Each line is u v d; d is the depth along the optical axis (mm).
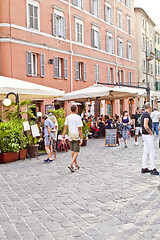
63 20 25641
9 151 12203
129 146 16703
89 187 7848
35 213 6012
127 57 40094
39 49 22609
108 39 34312
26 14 21281
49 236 4871
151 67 54406
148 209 5996
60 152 14875
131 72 41156
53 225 5336
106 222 5387
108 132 17031
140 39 47281
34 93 13250
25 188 7988
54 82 24469
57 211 6078
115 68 36125
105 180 8570
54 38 24469
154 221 5355
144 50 49281
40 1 22703
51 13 24125
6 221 5609
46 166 11086
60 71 25844
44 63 23094
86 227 5191
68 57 26469
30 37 21688
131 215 5695
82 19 28656
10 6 19938
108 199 6750
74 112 10141
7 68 19844
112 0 35250
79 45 28203
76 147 10055
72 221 5496
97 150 15320
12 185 8344
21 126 12570
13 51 20156
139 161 11586
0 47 19875
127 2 39938
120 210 5996
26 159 12852
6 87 12227
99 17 32031
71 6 26922
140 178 8703
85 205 6395
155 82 57156
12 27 20078
